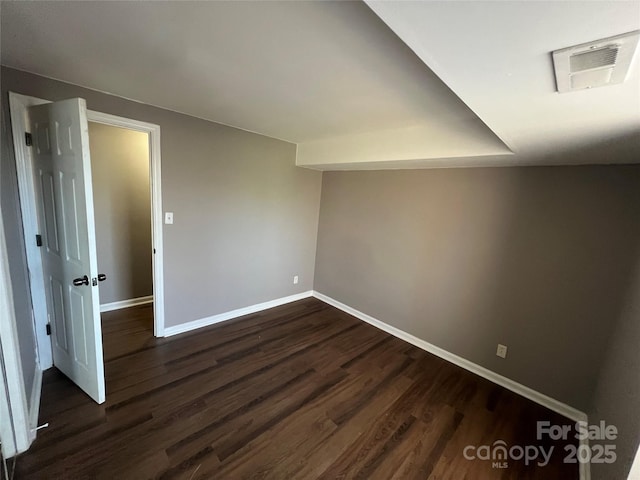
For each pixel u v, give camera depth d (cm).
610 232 194
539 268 225
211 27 115
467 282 266
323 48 124
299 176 366
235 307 336
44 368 220
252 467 156
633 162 184
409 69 136
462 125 208
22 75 179
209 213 291
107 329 289
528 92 97
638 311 146
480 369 261
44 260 209
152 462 154
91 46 138
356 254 362
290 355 270
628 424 124
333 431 185
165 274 272
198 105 225
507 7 57
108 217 319
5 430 144
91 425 173
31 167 196
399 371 258
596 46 66
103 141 306
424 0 58
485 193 252
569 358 214
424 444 181
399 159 246
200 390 212
